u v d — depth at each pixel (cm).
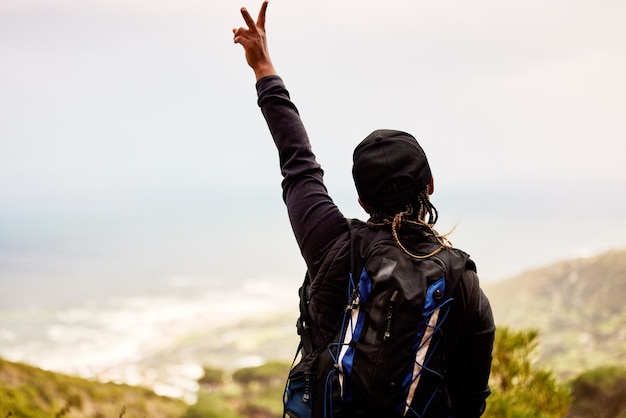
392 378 186
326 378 196
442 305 191
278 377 1794
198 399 1026
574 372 1390
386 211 209
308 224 213
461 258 201
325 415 195
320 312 206
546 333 2781
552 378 589
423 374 189
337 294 205
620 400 989
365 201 212
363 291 195
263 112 234
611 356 2272
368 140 212
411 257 196
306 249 213
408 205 207
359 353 189
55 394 739
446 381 211
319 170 225
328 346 199
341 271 205
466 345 202
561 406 574
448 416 201
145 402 856
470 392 211
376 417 191
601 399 1009
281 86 234
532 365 603
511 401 530
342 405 194
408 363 187
